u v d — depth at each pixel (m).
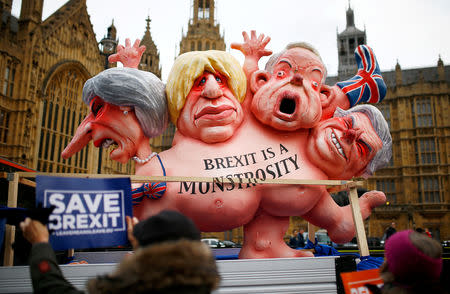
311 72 5.23
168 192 4.52
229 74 5.03
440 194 47.88
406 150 50.47
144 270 1.47
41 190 3.07
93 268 3.28
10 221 3.52
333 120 5.23
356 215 4.58
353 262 3.85
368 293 3.01
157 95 4.85
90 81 4.94
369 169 5.37
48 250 1.95
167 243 1.54
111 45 16.56
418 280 1.99
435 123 50.00
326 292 3.68
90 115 5.01
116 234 3.27
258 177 4.73
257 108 5.01
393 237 2.13
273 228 5.01
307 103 4.93
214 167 4.68
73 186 3.21
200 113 4.82
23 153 29.31
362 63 5.86
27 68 30.75
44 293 1.80
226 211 4.51
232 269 3.48
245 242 5.05
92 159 37.41
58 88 34.62
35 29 31.67
